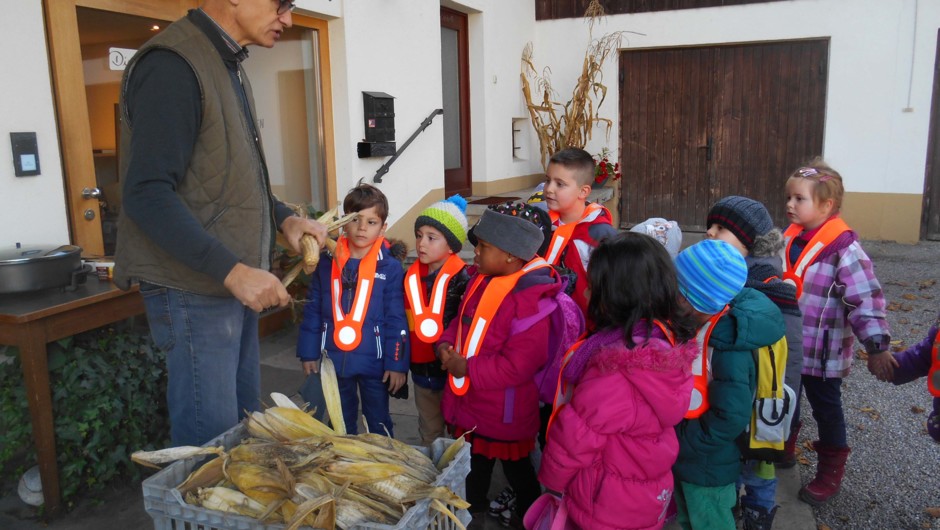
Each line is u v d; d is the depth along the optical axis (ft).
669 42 29.19
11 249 9.05
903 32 26.43
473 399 7.94
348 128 17.80
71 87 11.25
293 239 6.54
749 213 8.19
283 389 13.19
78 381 9.07
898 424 12.10
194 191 5.72
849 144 27.89
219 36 5.75
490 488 9.75
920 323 18.02
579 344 6.62
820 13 27.25
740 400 6.61
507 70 28.12
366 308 9.03
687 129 30.14
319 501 4.31
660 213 31.14
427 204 21.81
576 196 10.07
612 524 6.14
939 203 27.76
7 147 10.19
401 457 5.17
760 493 7.70
